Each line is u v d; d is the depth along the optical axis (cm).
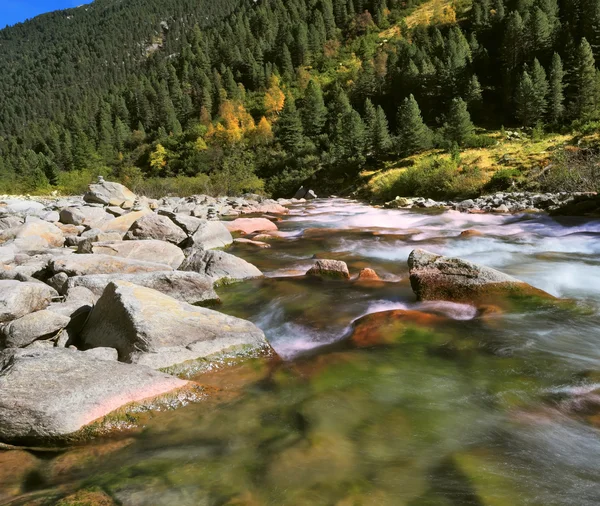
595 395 424
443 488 305
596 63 5466
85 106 12781
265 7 14250
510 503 287
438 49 7281
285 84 9950
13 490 323
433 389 457
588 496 294
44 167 6275
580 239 1290
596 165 2173
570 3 6438
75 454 369
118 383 434
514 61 6153
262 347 579
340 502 294
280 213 2634
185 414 425
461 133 4106
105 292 617
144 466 346
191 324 569
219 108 9506
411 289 837
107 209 2106
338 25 12231
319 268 959
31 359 445
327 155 5441
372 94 7231
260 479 323
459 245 1305
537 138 3609
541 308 668
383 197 3372
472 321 637
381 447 360
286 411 429
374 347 568
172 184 5097
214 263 962
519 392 440
